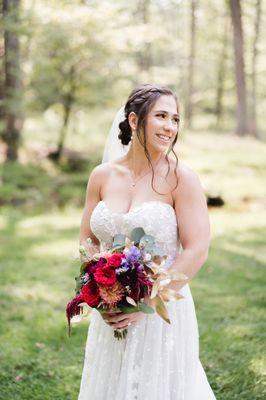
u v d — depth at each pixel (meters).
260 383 3.54
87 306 2.29
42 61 13.48
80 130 16.42
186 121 26.09
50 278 6.36
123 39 13.95
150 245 2.16
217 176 13.09
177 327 2.38
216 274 6.31
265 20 27.70
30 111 14.52
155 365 2.31
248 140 18.98
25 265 6.97
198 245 2.27
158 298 2.12
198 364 2.53
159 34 14.66
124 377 2.32
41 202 12.23
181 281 2.24
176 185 2.31
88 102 14.78
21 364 4.02
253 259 6.96
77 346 4.35
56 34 12.80
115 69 14.57
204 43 30.08
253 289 5.66
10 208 11.64
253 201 11.29
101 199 2.56
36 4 12.89
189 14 29.44
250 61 27.95
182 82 28.64
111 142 2.85
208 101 33.25
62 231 9.26
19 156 14.96
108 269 2.09
